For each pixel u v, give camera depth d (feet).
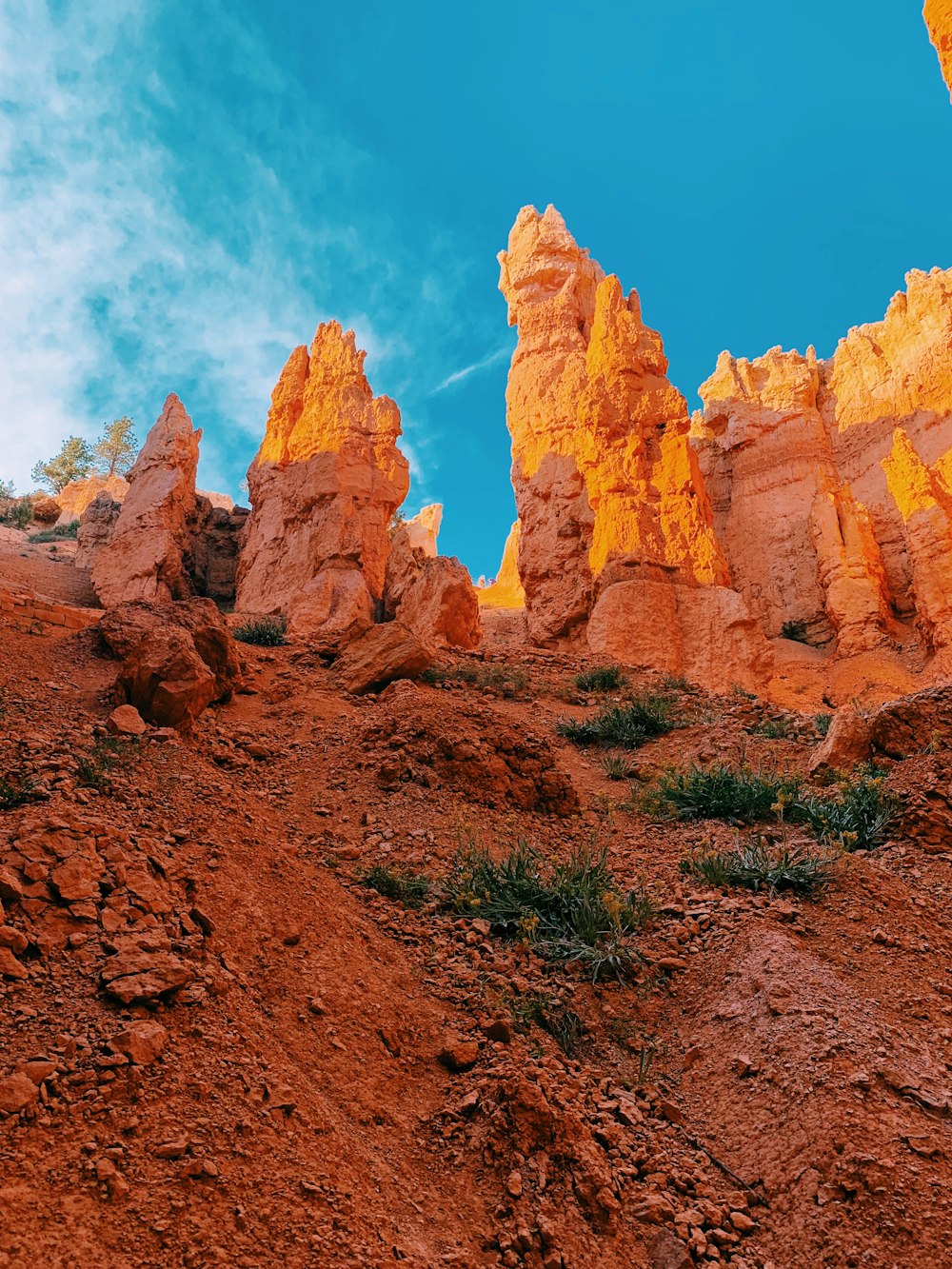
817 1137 13.15
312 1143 11.25
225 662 34.81
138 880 15.40
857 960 18.90
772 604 139.74
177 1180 9.71
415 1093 13.92
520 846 23.53
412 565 95.61
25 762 20.51
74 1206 8.96
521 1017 16.46
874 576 124.77
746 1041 15.90
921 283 152.25
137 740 24.57
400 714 30.94
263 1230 9.50
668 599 81.97
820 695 110.63
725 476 159.74
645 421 96.37
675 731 39.70
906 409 144.77
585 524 97.40
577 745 38.78
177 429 111.14
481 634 78.69
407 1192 11.48
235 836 19.84
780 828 27.02
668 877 23.75
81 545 116.78
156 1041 11.53
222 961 14.65
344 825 24.71
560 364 127.65
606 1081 15.14
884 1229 11.60
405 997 16.40
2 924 13.19
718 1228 12.12
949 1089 14.47
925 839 26.45
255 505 110.83
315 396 110.63
